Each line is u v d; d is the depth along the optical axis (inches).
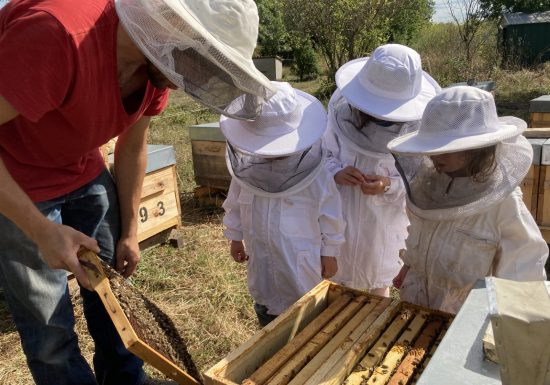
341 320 66.4
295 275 96.2
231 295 147.3
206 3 61.6
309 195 95.8
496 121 71.0
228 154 96.3
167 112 479.8
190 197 247.9
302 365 57.8
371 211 104.1
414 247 84.2
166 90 85.1
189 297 148.8
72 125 70.0
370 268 108.3
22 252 75.2
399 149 71.4
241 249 109.8
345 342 60.0
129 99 74.7
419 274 85.8
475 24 593.6
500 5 751.7
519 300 41.5
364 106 91.2
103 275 56.7
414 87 93.7
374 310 68.3
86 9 61.8
